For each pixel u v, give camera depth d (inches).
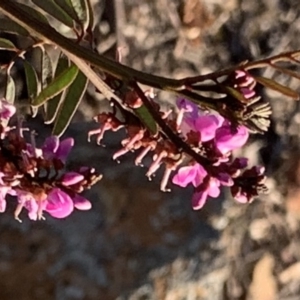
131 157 18.7
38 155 8.1
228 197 19.6
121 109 7.9
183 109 8.0
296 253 22.3
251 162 21.4
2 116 7.9
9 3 7.8
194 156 7.6
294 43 21.4
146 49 20.2
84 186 8.1
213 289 19.3
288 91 7.2
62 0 8.6
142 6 20.0
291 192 21.9
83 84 8.4
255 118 7.2
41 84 9.4
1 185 8.0
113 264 17.8
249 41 21.2
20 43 16.3
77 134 18.8
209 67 20.9
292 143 21.9
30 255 17.4
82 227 17.9
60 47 7.7
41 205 8.0
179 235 18.5
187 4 20.6
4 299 16.9
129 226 18.2
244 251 21.2
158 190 18.6
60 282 17.4
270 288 21.8
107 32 19.4
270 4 21.3
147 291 17.8
